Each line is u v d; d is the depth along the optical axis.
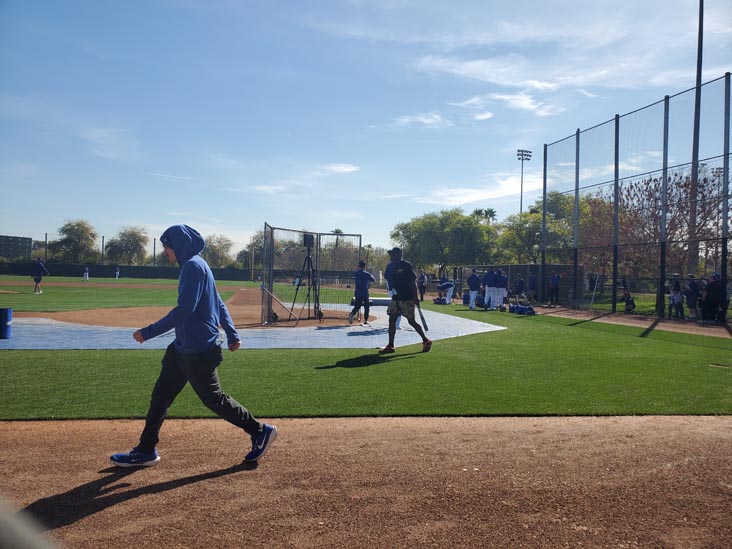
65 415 5.89
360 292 15.98
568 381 8.06
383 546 3.11
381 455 4.70
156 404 4.31
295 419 5.90
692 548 3.16
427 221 58.19
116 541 3.10
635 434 5.41
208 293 4.25
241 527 3.31
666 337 14.27
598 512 3.60
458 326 16.06
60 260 76.19
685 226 20.19
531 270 29.75
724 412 6.36
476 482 4.08
